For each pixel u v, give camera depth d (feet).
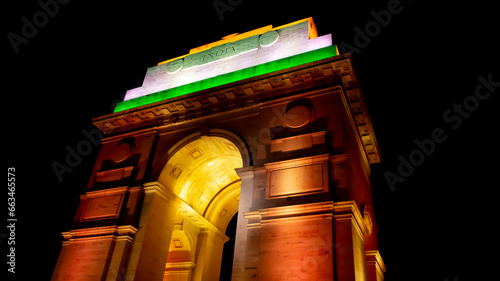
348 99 122.31
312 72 116.78
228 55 142.20
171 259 146.82
